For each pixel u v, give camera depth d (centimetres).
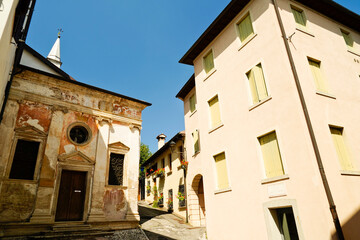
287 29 980
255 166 941
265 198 872
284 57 907
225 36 1288
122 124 1617
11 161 1148
